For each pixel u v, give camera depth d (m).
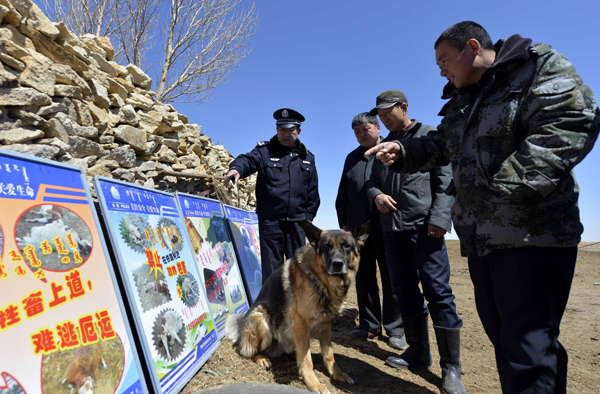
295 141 4.46
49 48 3.42
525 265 1.64
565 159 1.46
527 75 1.66
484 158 1.80
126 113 4.52
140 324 2.15
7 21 3.05
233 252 4.46
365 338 4.18
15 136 2.92
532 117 1.62
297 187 4.27
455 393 2.76
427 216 3.07
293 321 2.99
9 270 1.50
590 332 4.73
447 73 2.06
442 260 3.08
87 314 1.81
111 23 11.28
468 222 1.92
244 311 4.11
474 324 4.95
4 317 1.42
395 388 2.93
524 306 1.64
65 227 1.87
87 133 3.77
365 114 4.11
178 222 3.25
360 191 4.22
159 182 5.19
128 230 2.41
